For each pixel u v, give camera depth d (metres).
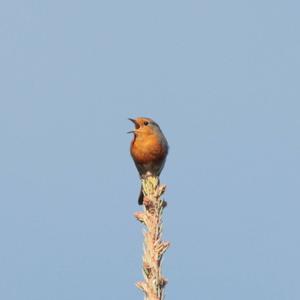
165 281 9.26
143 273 9.36
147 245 9.70
